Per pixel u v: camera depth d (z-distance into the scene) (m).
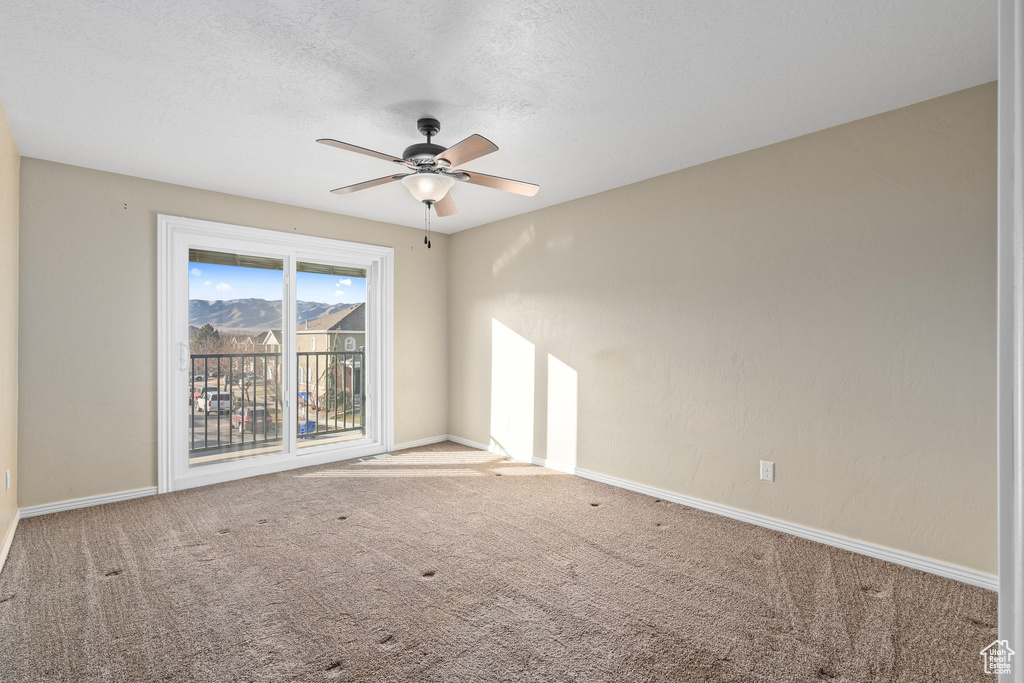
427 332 5.27
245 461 4.13
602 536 2.89
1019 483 0.43
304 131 2.83
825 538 2.78
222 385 4.02
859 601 2.19
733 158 3.16
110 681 1.68
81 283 3.31
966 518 2.35
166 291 3.64
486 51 2.07
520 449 4.63
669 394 3.50
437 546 2.75
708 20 1.87
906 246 2.51
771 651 1.86
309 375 4.57
